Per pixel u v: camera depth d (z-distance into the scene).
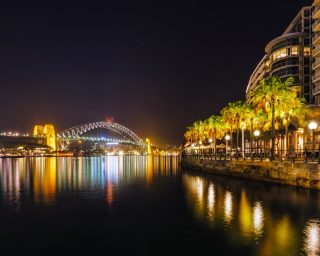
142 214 27.69
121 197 37.38
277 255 17.41
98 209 30.11
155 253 18.39
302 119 62.12
